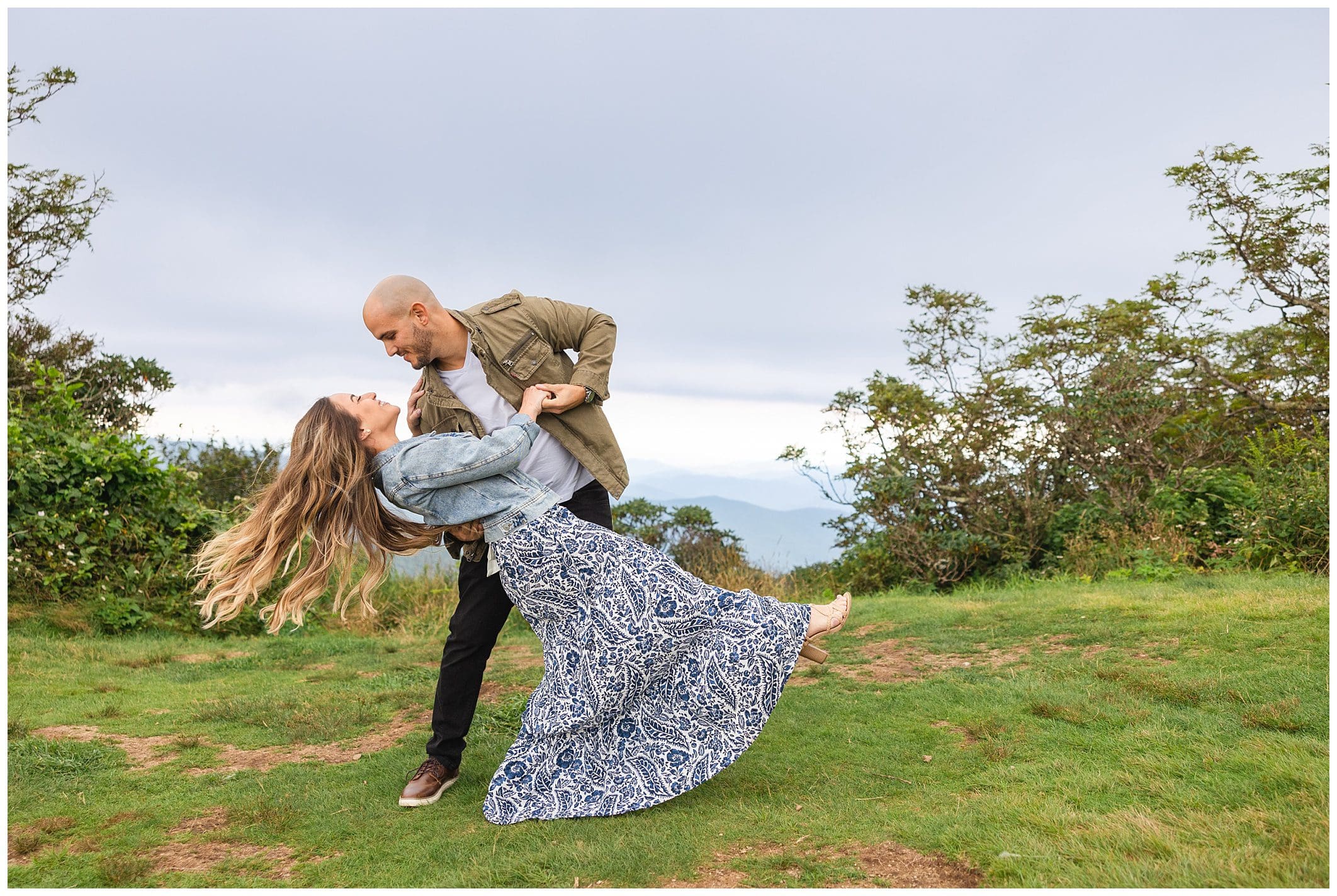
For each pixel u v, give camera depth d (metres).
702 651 2.90
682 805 2.87
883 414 10.40
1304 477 7.82
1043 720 3.52
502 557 2.92
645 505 11.92
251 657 5.95
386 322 3.12
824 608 3.03
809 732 3.58
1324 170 9.92
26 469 7.38
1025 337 10.82
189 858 2.62
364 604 3.14
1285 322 10.92
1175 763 2.93
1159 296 11.27
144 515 8.19
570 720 2.84
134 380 13.09
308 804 3.01
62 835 2.79
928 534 9.81
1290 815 2.47
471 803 2.99
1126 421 9.62
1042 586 7.78
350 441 2.99
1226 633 4.54
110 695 4.69
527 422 3.05
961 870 2.32
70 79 11.17
